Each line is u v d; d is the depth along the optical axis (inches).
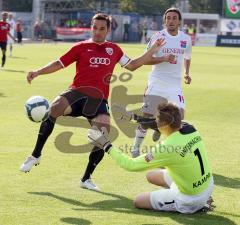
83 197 812.0
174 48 1050.1
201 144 734.5
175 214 745.6
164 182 777.6
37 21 6786.4
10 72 2637.8
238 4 7652.6
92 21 872.9
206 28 7775.6
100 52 868.0
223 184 914.1
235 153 1140.5
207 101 1927.9
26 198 795.4
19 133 1250.6
